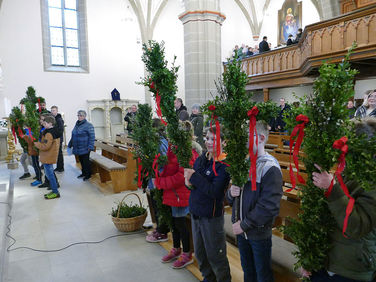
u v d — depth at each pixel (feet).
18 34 40.65
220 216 7.23
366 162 3.83
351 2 37.24
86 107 45.83
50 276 9.29
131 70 49.19
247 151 5.70
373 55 19.07
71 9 44.86
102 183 21.06
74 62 45.52
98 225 13.44
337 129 4.38
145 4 48.03
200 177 6.97
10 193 18.88
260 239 6.03
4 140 31.94
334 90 4.32
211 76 32.17
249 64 40.52
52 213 15.08
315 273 5.09
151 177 9.96
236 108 5.65
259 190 5.90
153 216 13.06
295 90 39.75
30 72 41.63
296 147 4.75
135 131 10.08
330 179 4.43
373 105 15.29
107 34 47.03
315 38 23.39
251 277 6.63
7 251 10.98
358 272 4.60
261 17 56.90
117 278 9.11
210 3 31.63
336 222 4.65
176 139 7.31
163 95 7.43
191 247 10.29
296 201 9.86
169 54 51.83
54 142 17.21
